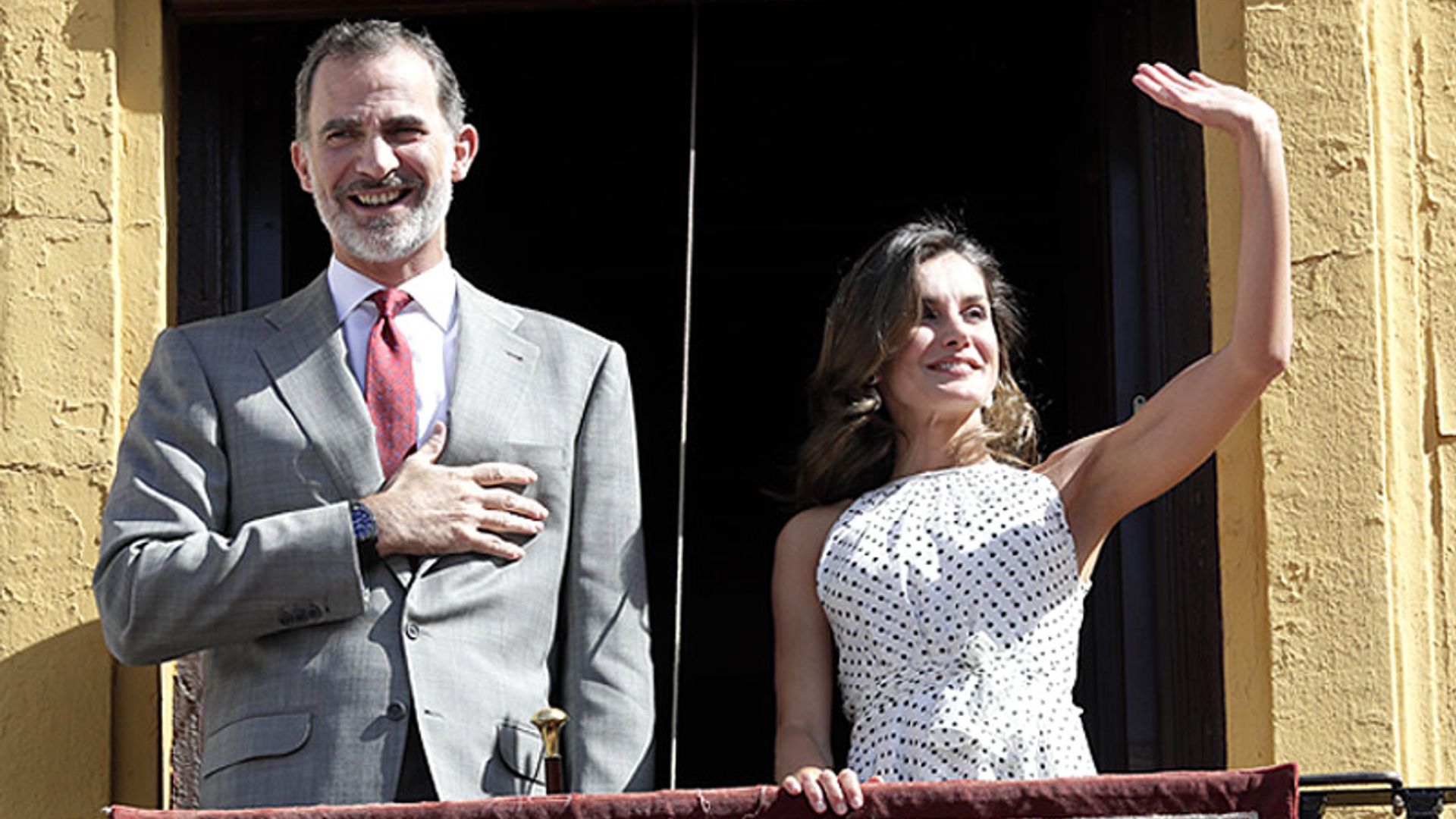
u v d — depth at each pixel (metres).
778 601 8.70
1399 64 9.44
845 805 7.30
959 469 8.67
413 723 7.89
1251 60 9.41
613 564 8.30
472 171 13.57
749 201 14.75
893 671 8.23
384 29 8.66
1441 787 8.10
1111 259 10.30
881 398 8.86
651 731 8.16
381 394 8.38
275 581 7.87
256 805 7.81
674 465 14.96
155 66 9.65
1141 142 10.25
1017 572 8.30
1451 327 9.23
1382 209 9.30
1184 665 9.64
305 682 7.93
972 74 13.67
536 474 8.30
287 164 10.47
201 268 9.93
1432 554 9.05
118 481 8.26
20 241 9.40
